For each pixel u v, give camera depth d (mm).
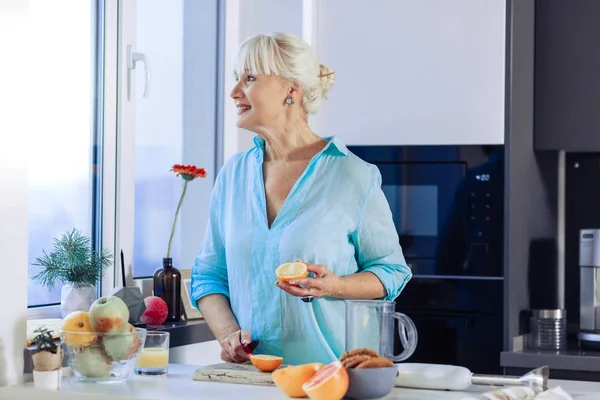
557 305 3875
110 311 2158
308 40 3941
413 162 3779
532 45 3453
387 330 2061
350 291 2357
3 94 2189
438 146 3754
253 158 2607
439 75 3803
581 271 3379
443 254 3738
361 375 1931
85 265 2945
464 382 2084
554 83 3461
